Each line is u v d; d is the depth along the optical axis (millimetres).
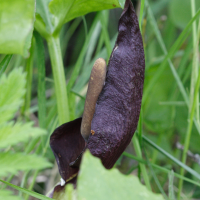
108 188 346
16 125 344
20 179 583
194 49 525
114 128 406
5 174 337
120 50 405
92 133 402
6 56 451
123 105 407
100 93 405
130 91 407
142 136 511
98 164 349
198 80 496
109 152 408
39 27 488
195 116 535
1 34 350
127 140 417
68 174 421
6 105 345
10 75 348
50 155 595
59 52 495
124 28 403
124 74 405
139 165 512
